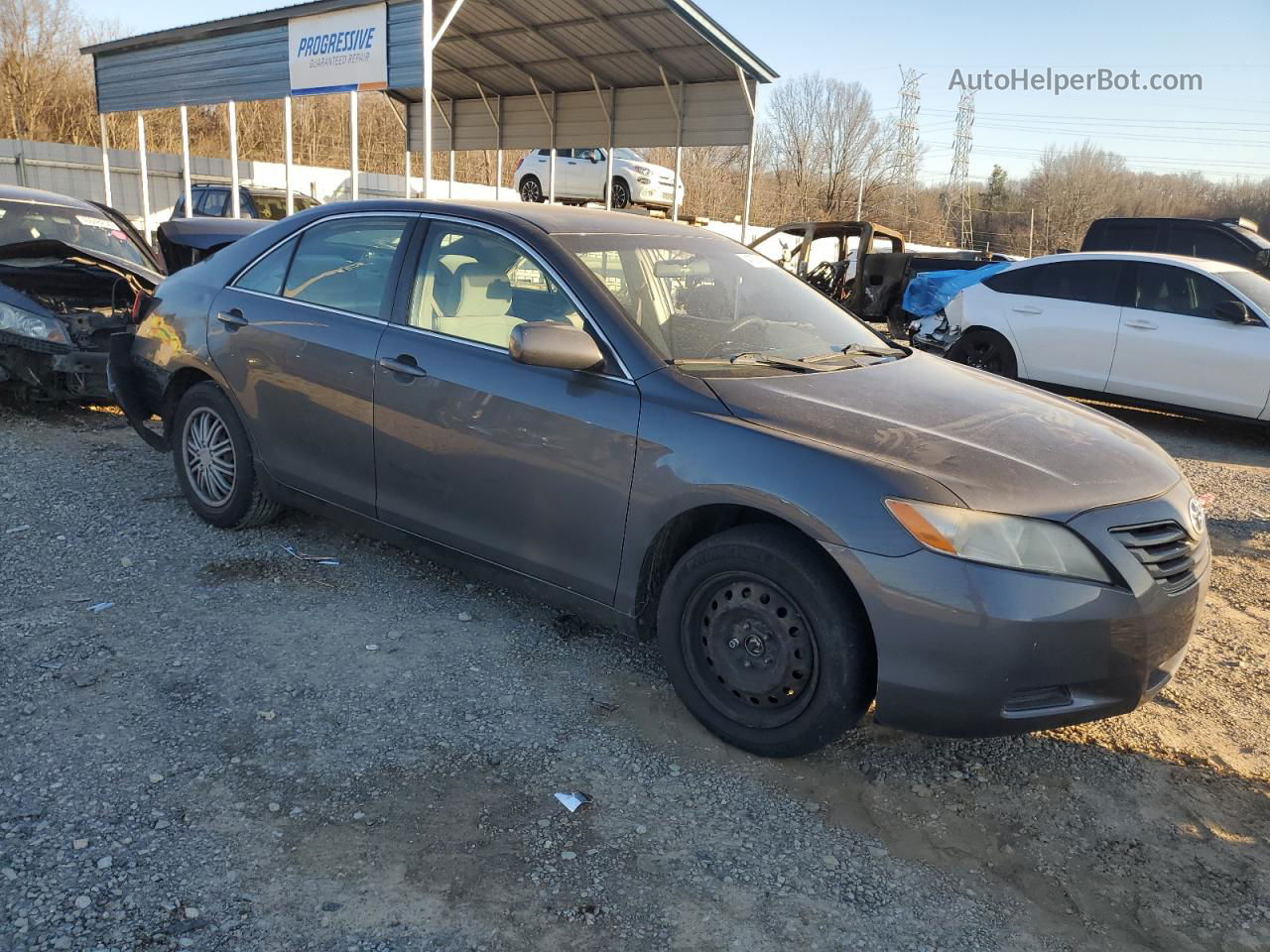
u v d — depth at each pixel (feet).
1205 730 11.08
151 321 15.96
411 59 33.40
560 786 9.29
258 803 8.74
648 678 11.52
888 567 8.63
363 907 7.54
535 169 77.05
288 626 12.32
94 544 14.61
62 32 136.56
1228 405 26.96
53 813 8.38
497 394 11.27
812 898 7.98
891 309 46.34
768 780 9.59
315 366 13.23
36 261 24.21
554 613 13.17
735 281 13.10
